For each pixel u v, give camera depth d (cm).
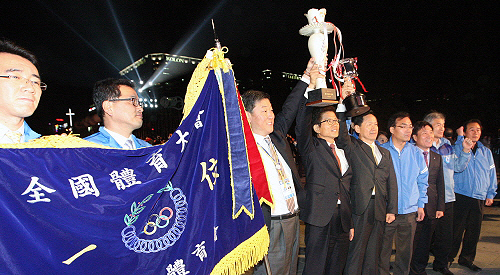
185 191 175
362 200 308
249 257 196
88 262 138
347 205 298
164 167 163
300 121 294
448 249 377
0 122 146
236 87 196
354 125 346
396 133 355
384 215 321
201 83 188
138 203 153
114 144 188
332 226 293
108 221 144
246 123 222
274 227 253
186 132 177
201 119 186
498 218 605
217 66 189
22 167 127
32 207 127
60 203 133
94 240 140
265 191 229
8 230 120
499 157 743
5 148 125
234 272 188
